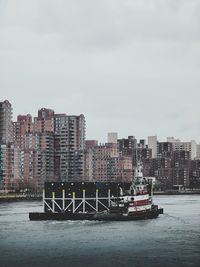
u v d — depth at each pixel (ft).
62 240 418.31
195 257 348.79
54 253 364.58
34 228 491.72
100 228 492.13
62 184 577.43
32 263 334.65
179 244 399.24
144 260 341.21
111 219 554.46
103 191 579.07
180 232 467.52
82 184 576.61
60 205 575.38
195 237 435.94
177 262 334.65
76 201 575.79
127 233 458.50
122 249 378.53
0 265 329.93
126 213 558.15
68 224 522.47
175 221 565.94
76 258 348.18
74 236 438.81
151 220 573.74
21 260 343.05
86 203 576.20
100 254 360.69
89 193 576.61
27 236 440.04
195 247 385.70
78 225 513.86
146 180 603.26
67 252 367.86
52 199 576.61
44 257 351.67
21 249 379.96
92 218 554.87
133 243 403.95
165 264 329.52
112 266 325.62
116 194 580.30
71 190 576.20
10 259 346.13
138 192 575.38
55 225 514.27
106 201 578.25
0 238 429.79
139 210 570.87
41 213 563.89
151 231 474.08
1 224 527.40
